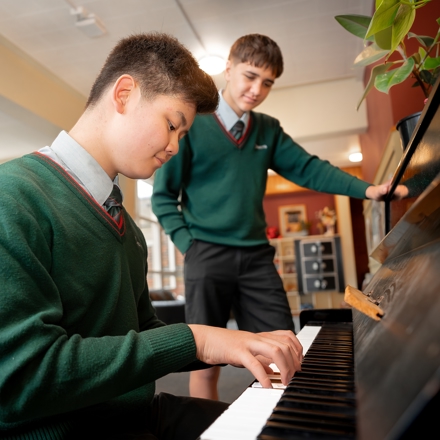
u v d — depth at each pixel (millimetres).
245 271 1620
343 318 1047
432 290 367
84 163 783
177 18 3600
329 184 1661
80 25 3500
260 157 1696
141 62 777
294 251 9188
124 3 3402
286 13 3598
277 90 5023
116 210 826
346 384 484
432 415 233
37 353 518
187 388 2807
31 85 4109
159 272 8023
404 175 827
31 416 518
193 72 803
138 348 565
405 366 304
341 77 4801
